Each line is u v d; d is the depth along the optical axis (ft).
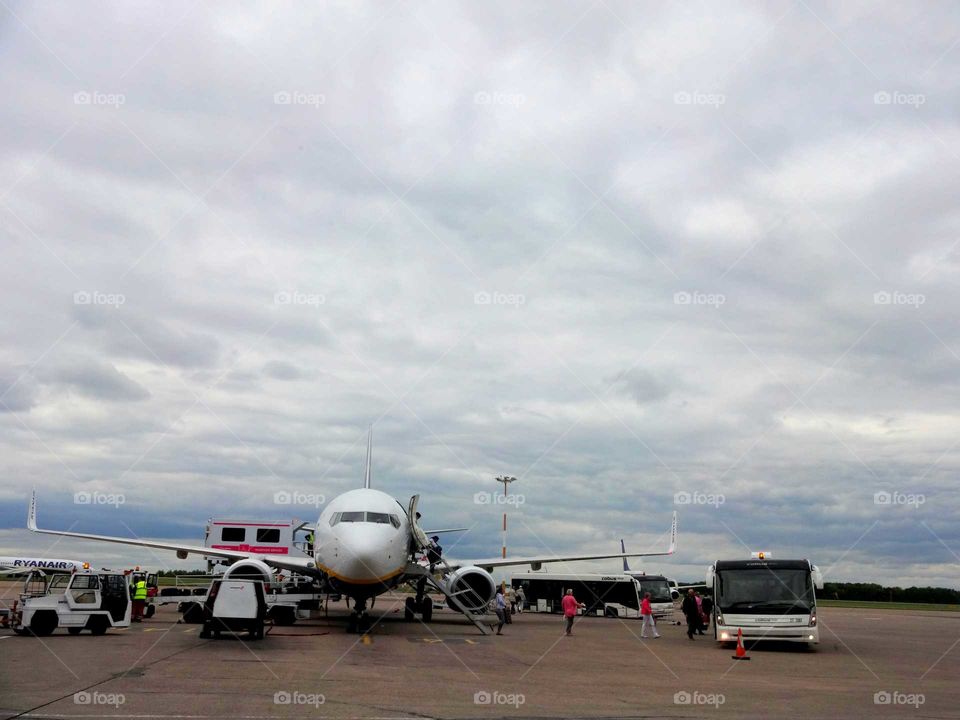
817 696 51.19
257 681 49.49
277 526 137.39
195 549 107.45
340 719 38.50
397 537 89.10
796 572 87.40
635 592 152.97
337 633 88.22
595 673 60.90
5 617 87.25
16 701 41.19
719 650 86.28
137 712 38.70
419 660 64.75
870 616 214.28
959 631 137.39
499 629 100.53
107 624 80.18
